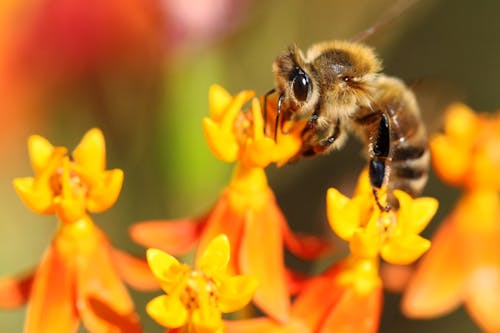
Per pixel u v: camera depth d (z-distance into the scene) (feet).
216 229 0.56
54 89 0.71
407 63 0.80
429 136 0.60
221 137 0.55
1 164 0.73
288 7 0.70
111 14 0.68
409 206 0.54
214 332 0.52
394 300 0.77
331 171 0.76
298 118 0.56
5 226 0.74
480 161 0.60
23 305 0.56
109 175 0.54
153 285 0.55
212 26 0.66
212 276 0.52
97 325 0.54
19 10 0.70
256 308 0.57
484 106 0.80
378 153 0.56
